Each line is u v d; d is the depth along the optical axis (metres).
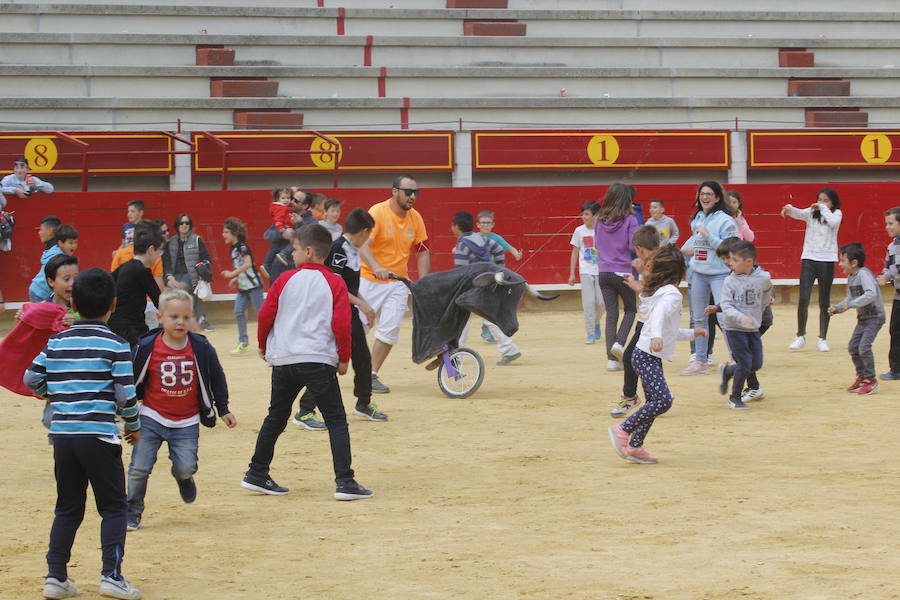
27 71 24.61
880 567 5.93
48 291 9.77
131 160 23.16
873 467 8.70
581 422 10.97
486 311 12.20
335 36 26.72
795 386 13.02
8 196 20.67
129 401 5.88
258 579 6.04
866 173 26.36
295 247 8.16
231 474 8.92
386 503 7.82
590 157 24.80
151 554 6.59
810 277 16.20
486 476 8.66
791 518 7.08
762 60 28.61
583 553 6.38
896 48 29.06
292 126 24.73
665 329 8.96
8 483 8.66
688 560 6.16
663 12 28.78
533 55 27.70
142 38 25.84
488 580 5.89
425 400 12.36
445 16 28.05
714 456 9.25
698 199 13.75
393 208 12.60
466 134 24.33
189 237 19.33
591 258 17.55
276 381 8.02
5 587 5.95
